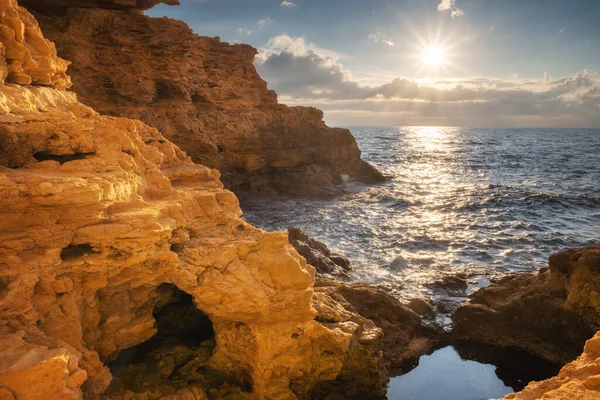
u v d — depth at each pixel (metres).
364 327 14.69
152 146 14.47
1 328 8.40
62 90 14.71
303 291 12.30
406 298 21.23
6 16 12.68
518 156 106.19
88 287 10.32
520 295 18.53
